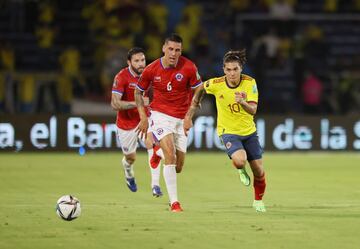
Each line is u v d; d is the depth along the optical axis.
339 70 93.44
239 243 28.94
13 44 90.12
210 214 37.06
